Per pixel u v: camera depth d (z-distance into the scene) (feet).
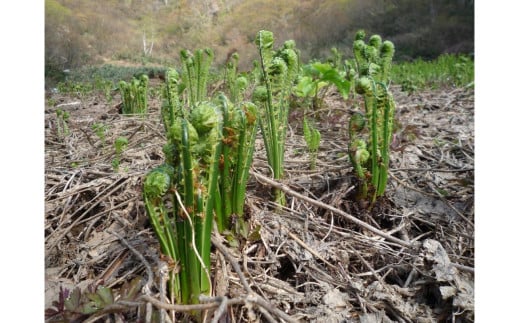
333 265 5.19
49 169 7.45
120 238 4.89
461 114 12.08
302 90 10.05
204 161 3.85
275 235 5.45
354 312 4.58
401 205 6.58
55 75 15.21
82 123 11.05
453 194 6.90
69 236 5.63
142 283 4.48
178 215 3.87
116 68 16.26
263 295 4.49
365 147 6.11
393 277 5.33
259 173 6.37
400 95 15.15
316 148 7.13
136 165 7.66
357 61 8.08
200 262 3.96
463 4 23.02
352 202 6.37
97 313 3.76
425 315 4.64
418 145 9.05
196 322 4.02
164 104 5.80
